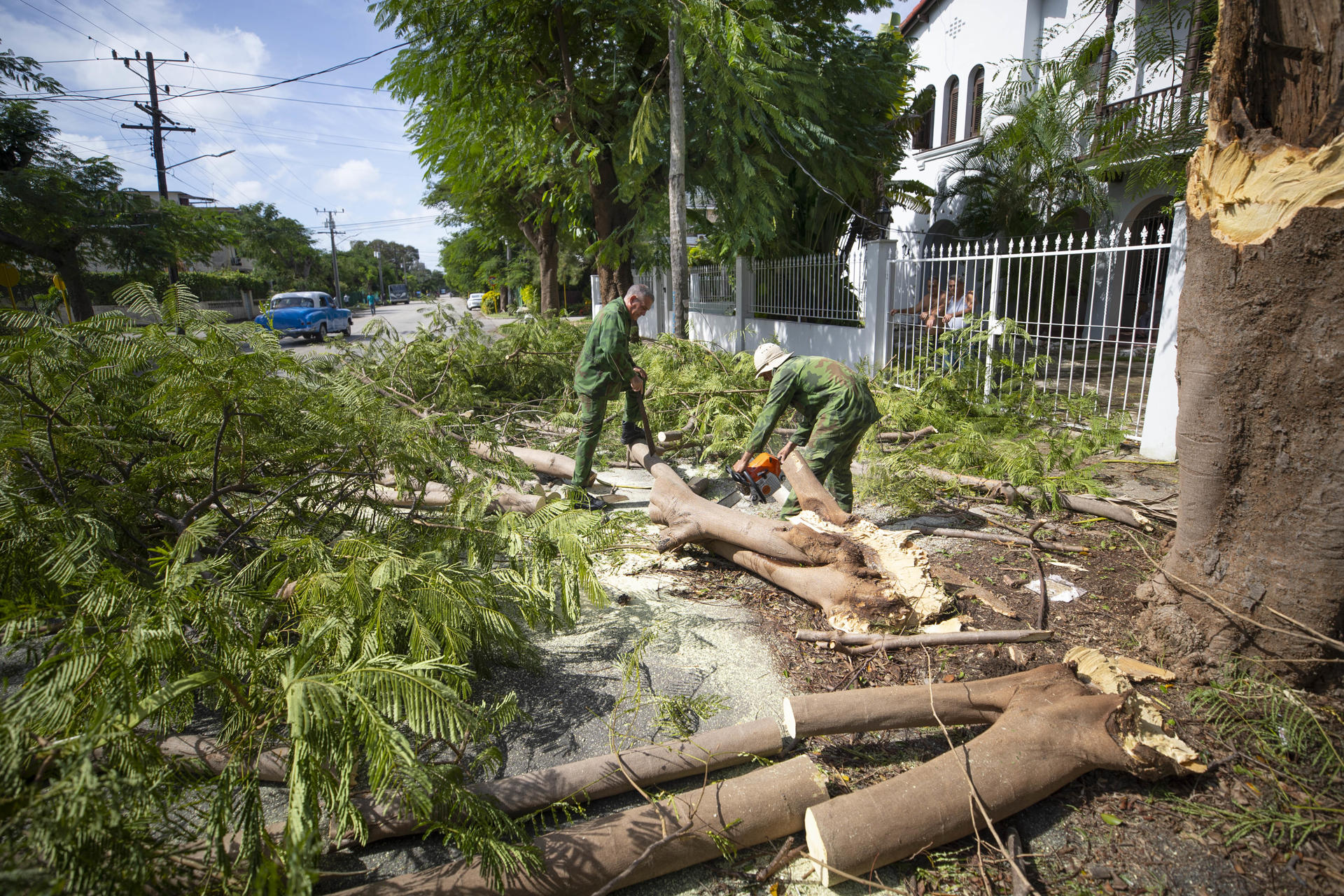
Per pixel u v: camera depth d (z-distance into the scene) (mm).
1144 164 9250
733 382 7152
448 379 6703
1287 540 2375
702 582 3738
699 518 3801
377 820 1949
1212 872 1867
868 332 9047
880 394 6852
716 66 9109
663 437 6355
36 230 13383
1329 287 2150
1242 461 2449
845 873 1840
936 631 3033
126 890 1389
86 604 1788
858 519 3467
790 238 12812
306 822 1492
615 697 2697
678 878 1931
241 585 2201
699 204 12125
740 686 2773
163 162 21609
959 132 15922
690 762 2201
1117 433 5285
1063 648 2961
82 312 14219
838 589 3160
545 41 10867
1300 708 2354
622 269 12930
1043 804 2131
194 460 2744
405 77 10969
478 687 2768
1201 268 2469
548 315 10172
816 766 2113
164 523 2871
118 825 1402
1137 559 3891
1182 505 2688
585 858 1808
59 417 2643
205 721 2508
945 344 7930
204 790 1826
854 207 12773
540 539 2732
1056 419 6297
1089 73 11102
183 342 2516
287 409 2768
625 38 10859
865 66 11266
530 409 7473
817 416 4043
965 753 2084
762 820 1966
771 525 3525
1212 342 2438
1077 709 2197
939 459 5402
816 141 10633
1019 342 11789
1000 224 13383
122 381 2766
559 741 2436
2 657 2666
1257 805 2070
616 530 3322
